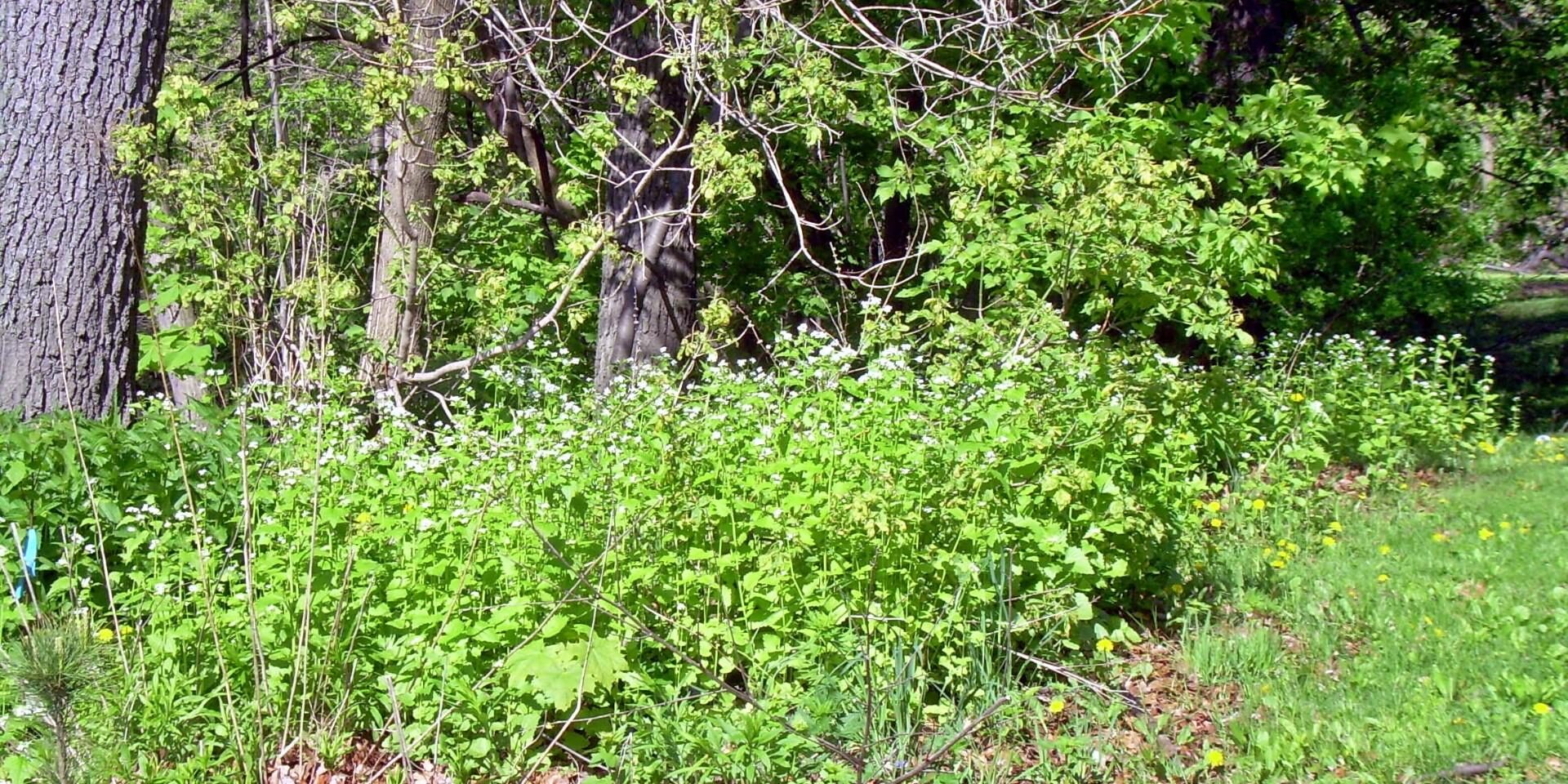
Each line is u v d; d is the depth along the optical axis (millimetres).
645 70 8727
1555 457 9148
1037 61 8586
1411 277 12992
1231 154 9336
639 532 4633
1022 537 5020
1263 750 4301
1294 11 12961
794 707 4324
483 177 6930
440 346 8539
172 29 14227
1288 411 8711
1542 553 6352
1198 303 7859
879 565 4648
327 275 6074
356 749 4176
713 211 7547
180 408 6617
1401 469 8969
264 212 6805
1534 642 5145
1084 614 4961
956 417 5492
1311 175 9102
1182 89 11625
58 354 6254
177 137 6570
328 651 4078
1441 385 10203
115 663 3537
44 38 6172
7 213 6145
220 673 4203
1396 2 13672
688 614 4594
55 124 6215
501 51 8609
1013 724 4480
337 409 5949
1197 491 6367
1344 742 4324
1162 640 5516
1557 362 16875
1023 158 8336
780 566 4637
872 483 4734
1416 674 4898
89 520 4801
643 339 8945
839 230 11992
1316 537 7051
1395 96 12344
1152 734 4453
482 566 4512
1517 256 21875
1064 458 5172
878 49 8523
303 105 10836
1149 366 6488
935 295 8336
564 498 4930
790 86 7562
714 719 4160
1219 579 6125
